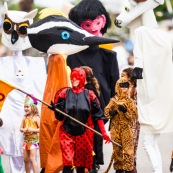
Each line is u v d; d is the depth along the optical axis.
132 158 13.63
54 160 13.32
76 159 13.06
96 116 12.98
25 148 13.67
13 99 14.25
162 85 13.90
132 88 14.05
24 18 14.37
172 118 13.91
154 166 13.70
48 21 13.88
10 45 14.37
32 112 13.66
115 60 14.72
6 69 14.34
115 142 13.56
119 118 13.64
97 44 13.88
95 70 14.65
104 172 13.91
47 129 13.49
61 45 13.79
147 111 13.83
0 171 13.51
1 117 14.18
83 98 12.97
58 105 12.95
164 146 17.80
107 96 14.64
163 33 14.05
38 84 14.42
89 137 13.01
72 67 14.67
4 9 14.41
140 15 14.48
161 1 14.35
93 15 14.98
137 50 13.90
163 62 13.95
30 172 13.95
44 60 14.79
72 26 13.91
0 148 13.45
